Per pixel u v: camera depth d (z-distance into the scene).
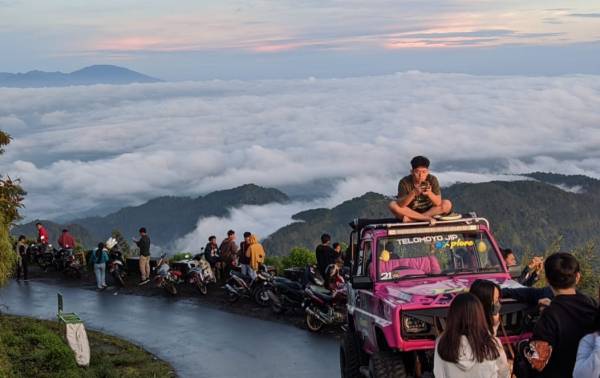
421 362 8.50
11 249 17.27
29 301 25.73
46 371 13.10
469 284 8.76
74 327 14.40
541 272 13.70
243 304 21.91
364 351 9.96
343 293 16.83
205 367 14.55
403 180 10.07
